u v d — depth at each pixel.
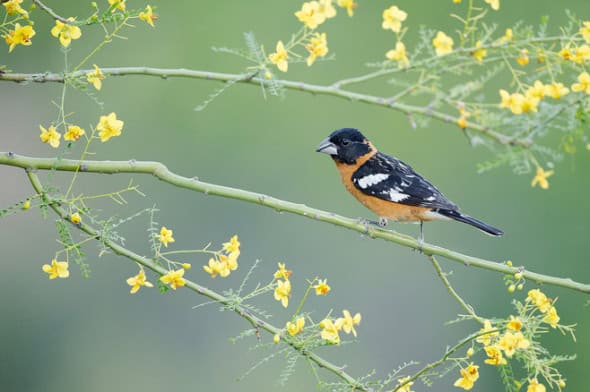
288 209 6.33
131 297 15.68
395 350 15.63
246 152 15.88
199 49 15.82
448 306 15.64
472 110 6.99
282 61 6.35
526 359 5.62
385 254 15.79
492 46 6.68
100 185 15.41
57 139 5.77
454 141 16.02
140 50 15.77
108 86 15.64
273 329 5.62
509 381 5.71
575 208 15.19
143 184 15.62
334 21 15.83
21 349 15.58
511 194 15.65
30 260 15.54
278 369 15.26
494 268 6.32
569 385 14.12
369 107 15.89
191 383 15.62
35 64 15.43
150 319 15.75
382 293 15.73
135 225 15.51
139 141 15.70
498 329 5.46
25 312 15.60
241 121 15.86
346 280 15.67
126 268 15.70
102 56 15.67
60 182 15.23
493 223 15.62
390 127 15.90
